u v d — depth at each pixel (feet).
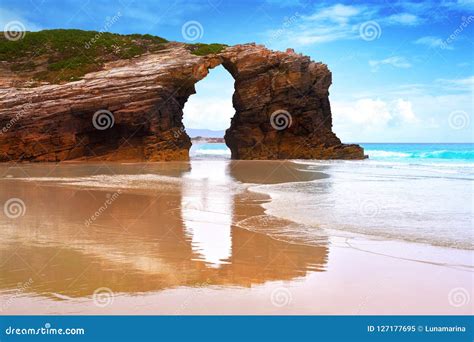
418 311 21.07
